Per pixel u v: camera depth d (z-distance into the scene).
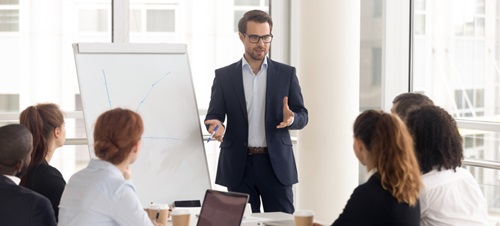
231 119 4.86
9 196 3.08
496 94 6.11
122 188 3.02
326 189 5.94
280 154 4.81
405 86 6.80
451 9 6.42
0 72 6.19
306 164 5.98
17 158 3.14
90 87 4.80
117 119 3.06
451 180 3.40
